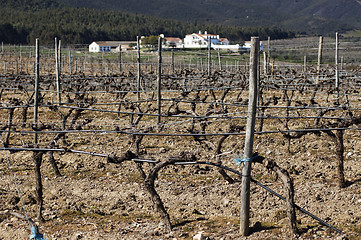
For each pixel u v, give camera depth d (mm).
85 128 19484
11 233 14844
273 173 20797
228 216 15914
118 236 14297
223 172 19047
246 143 13227
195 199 17812
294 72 39406
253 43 12586
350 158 22875
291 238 13250
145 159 14594
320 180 19719
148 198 18109
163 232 14492
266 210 16297
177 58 79562
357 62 49219
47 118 34781
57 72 33844
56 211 16938
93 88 42312
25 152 25344
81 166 22625
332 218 15266
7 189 19500
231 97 45406
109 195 18594
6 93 51906
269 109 34531
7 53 96938
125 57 89875
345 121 17953
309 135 27781
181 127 27703
